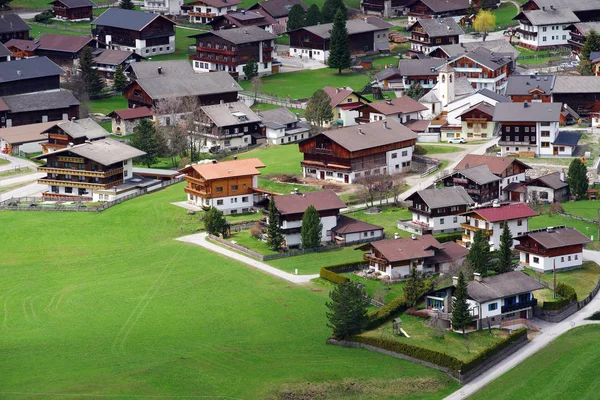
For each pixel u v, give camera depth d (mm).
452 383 193750
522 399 189250
